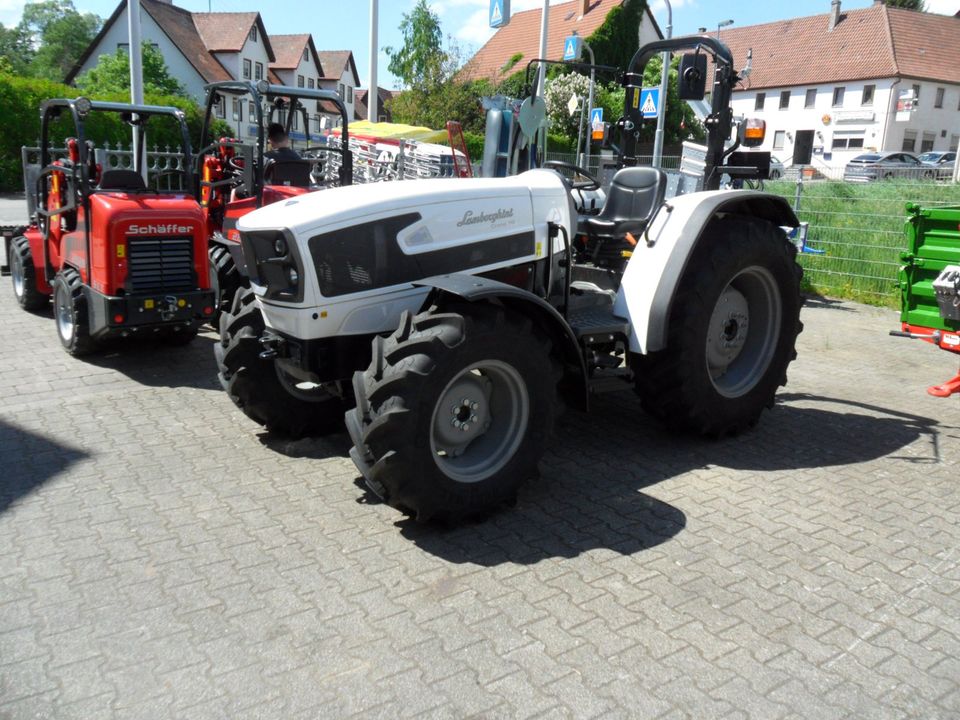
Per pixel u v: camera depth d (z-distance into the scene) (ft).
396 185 13.26
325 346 12.61
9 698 8.13
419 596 10.03
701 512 12.50
